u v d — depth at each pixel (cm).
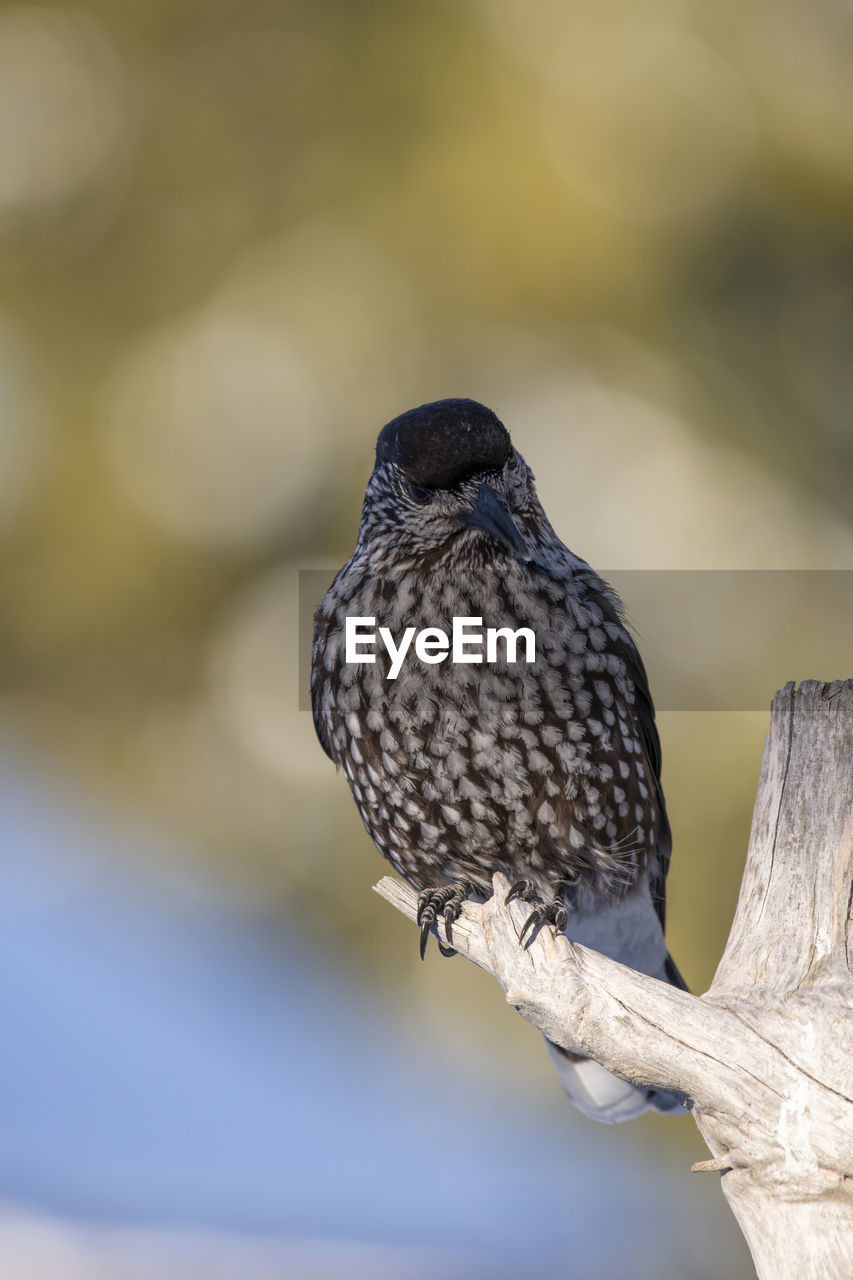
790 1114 489
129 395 1054
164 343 1055
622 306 1032
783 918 528
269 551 1050
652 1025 506
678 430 1019
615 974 517
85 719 1098
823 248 1039
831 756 546
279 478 1047
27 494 1062
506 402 1032
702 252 1036
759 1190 495
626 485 1013
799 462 1027
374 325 1040
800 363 1040
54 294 1068
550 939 529
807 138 1026
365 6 1037
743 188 1030
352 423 1036
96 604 1071
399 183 1030
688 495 1007
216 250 1060
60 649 1084
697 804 963
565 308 1030
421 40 1028
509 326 1036
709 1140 513
